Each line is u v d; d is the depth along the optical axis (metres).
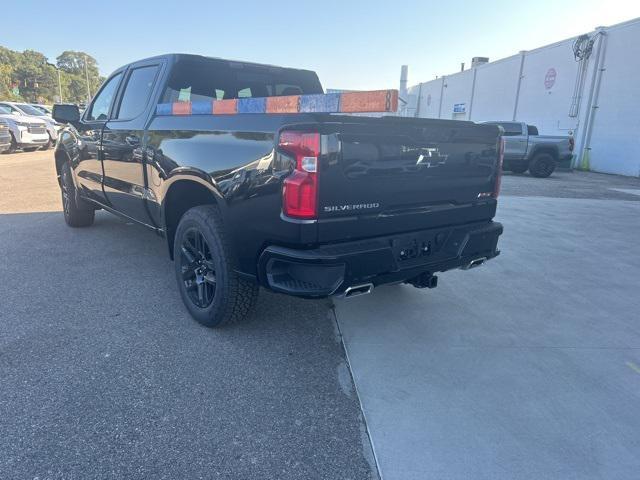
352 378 3.05
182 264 3.74
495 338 3.66
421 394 2.90
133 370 3.04
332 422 2.62
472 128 3.37
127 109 4.70
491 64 28.16
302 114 2.61
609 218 8.48
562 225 7.78
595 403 2.86
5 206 7.87
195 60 4.34
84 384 2.87
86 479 2.16
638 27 17.66
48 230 6.35
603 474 2.30
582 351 3.50
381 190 2.90
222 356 3.25
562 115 21.70
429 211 3.23
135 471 2.22
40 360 3.11
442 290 4.64
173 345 3.37
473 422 2.65
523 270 5.32
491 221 3.83
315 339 3.54
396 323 3.86
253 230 2.90
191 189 3.72
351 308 4.12
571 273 5.27
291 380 3.00
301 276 2.74
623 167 18.45
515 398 2.89
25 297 4.11
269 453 2.37
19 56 105.94
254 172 2.84
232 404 2.74
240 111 3.10
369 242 2.91
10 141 16.88
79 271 4.77
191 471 2.23
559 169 19.08
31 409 2.62
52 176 11.45
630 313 4.21
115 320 3.72
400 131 2.90
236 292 3.34
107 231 6.34
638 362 3.36
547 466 2.34
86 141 5.31
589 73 19.94
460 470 2.29
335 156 2.63
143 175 4.17
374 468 2.30
